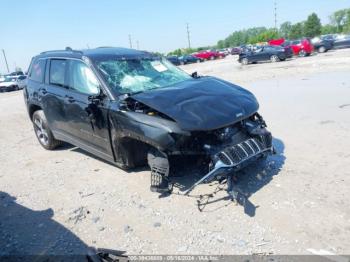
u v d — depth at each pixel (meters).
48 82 6.39
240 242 3.43
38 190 5.18
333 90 10.93
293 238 3.41
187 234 3.65
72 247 3.63
